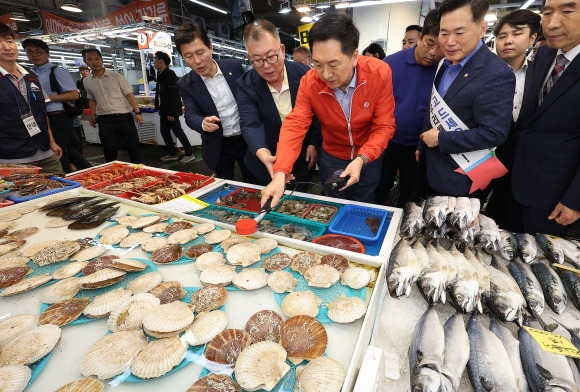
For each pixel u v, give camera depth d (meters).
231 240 1.22
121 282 1.01
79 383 0.65
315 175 4.62
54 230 1.36
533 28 1.87
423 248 1.13
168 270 1.07
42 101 2.48
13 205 1.56
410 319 0.98
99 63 3.94
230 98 2.32
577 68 1.37
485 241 1.16
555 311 0.98
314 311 0.85
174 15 9.45
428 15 1.99
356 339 0.79
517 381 0.78
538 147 1.54
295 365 0.72
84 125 6.93
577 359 0.82
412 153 2.48
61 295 0.92
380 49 3.83
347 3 5.78
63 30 8.24
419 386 0.71
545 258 1.20
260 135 1.96
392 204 3.24
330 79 1.26
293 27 13.82
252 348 0.73
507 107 1.31
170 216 1.48
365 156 1.47
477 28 1.29
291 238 1.24
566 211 1.43
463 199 1.27
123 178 2.07
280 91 1.96
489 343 0.85
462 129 1.45
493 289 0.97
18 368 0.68
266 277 1.00
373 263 1.06
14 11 9.41
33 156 2.49
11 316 0.87
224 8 10.47
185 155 5.82
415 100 2.31
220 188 1.89
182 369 0.71
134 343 0.75
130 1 9.05
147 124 6.43
